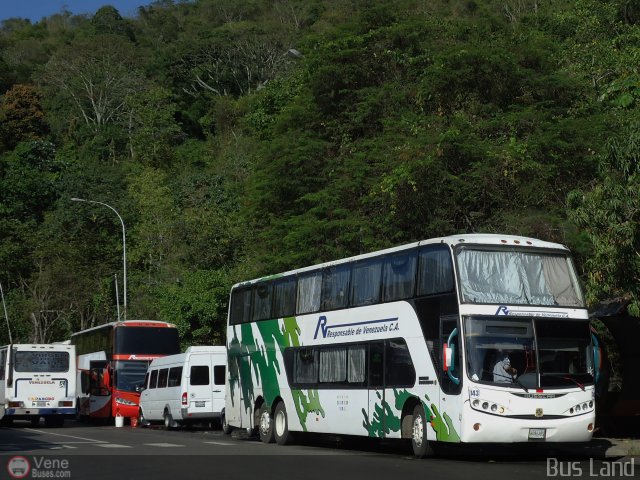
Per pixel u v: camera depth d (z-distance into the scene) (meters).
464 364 17.58
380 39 34.75
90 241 62.41
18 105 93.88
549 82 30.92
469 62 30.61
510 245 18.50
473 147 28.59
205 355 34.97
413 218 30.12
